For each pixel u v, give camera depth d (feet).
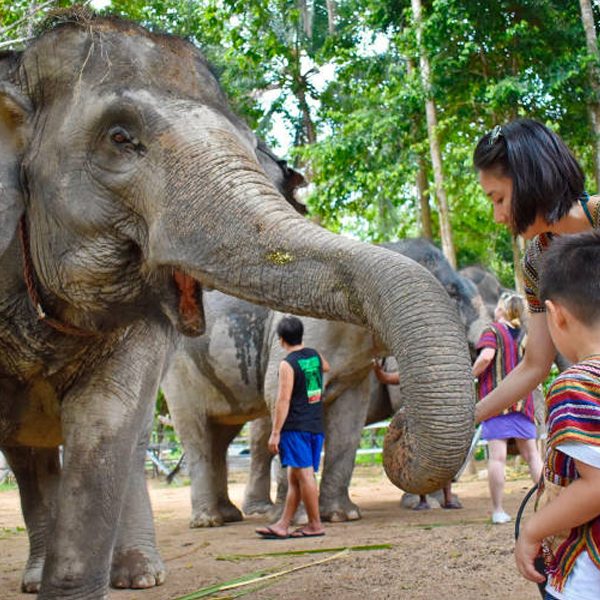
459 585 14.15
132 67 11.49
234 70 62.28
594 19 48.85
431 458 8.50
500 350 22.29
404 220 69.31
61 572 12.05
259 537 21.76
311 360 21.30
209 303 26.25
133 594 14.79
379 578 14.97
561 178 8.78
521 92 43.93
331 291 9.58
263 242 10.09
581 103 45.85
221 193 10.52
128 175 11.15
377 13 54.24
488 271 36.19
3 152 11.84
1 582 16.79
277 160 14.34
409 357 8.65
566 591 7.54
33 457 16.06
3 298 12.37
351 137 52.90
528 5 45.60
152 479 53.83
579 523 7.25
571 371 7.32
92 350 12.68
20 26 16.30
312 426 21.12
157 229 10.79
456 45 48.01
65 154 11.46
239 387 25.77
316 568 16.15
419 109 50.21
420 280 9.07
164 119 11.09
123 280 11.65
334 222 59.26
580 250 7.62
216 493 26.45
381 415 31.35
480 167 9.26
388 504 30.50
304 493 21.03
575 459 7.17
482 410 10.52
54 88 11.86
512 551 16.65
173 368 26.63
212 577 16.02
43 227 11.74
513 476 39.04
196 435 26.37
